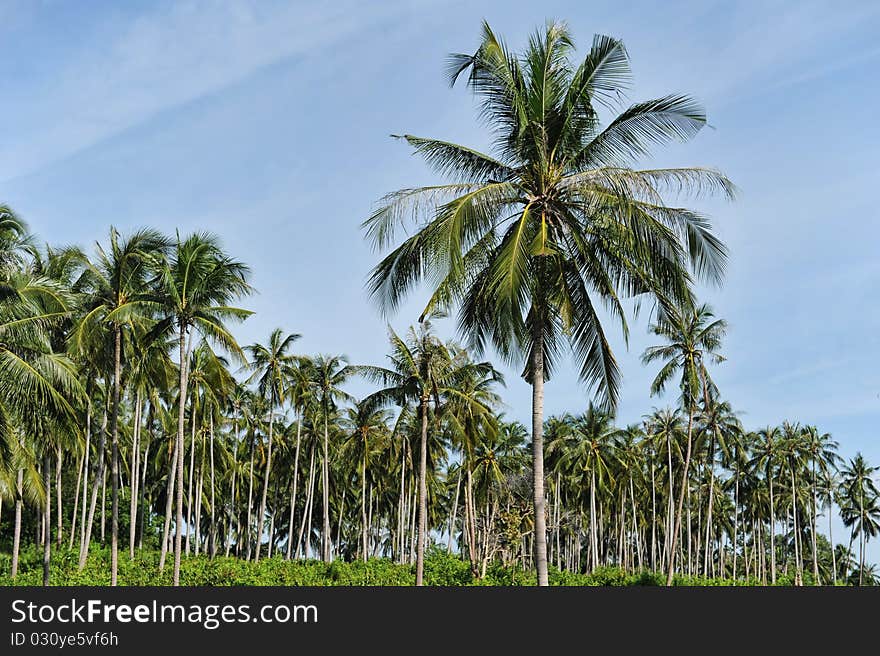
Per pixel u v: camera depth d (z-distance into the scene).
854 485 95.62
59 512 50.25
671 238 19.56
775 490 90.19
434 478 74.69
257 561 53.97
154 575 40.66
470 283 21.17
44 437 27.41
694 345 47.84
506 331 18.34
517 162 20.31
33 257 35.03
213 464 65.62
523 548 61.78
